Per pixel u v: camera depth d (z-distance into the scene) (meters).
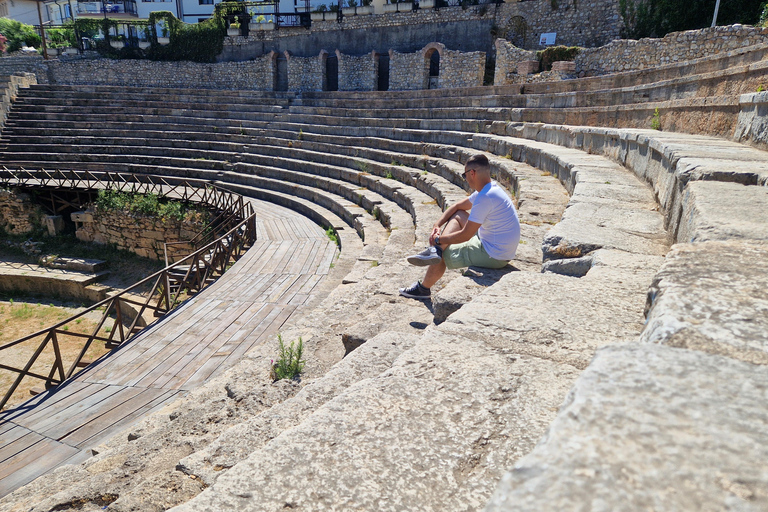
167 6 43.34
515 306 2.31
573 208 4.36
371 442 1.46
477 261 3.98
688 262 1.62
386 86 26.12
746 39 12.65
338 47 27.42
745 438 0.69
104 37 31.38
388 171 14.87
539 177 7.97
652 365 0.92
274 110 24.92
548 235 3.51
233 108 25.91
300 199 17.09
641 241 3.41
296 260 11.52
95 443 5.36
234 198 18.78
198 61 31.20
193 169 21.56
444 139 15.32
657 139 5.25
